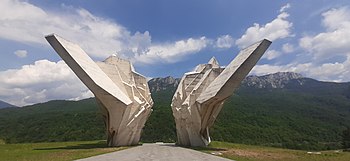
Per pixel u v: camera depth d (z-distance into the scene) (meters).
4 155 22.39
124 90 38.62
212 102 32.09
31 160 18.66
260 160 20.47
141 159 18.92
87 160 18.06
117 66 41.34
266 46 26.66
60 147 33.09
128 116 35.72
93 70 32.38
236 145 39.78
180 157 20.70
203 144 37.19
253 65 27.03
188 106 37.50
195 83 41.28
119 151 26.70
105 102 32.78
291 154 26.45
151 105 46.59
